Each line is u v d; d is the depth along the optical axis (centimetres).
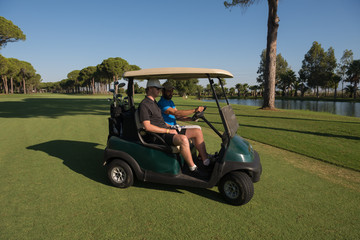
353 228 218
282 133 669
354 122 920
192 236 200
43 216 227
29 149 467
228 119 271
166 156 268
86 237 196
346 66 7688
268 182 322
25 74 6738
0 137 575
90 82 8438
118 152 287
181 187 299
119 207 247
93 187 295
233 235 203
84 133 630
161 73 267
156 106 292
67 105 1689
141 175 279
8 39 3456
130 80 287
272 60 1472
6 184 301
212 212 241
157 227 212
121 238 196
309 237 202
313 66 7781
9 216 226
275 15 1410
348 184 319
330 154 459
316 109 2923
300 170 372
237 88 11488
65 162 390
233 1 1462
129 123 287
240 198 247
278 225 220
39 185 299
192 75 289
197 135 281
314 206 258
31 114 1065
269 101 1510
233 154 250
